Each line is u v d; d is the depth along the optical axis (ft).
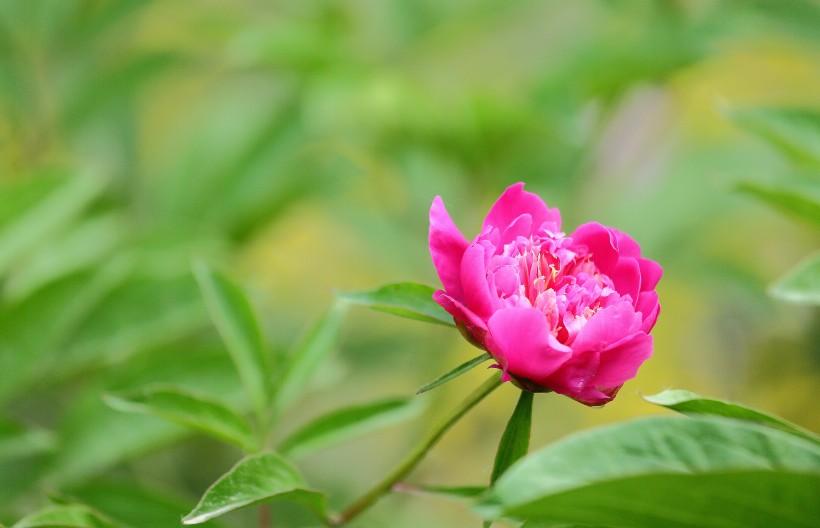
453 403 6.98
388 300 4.66
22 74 6.20
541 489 4.24
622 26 6.53
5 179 6.18
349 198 6.88
